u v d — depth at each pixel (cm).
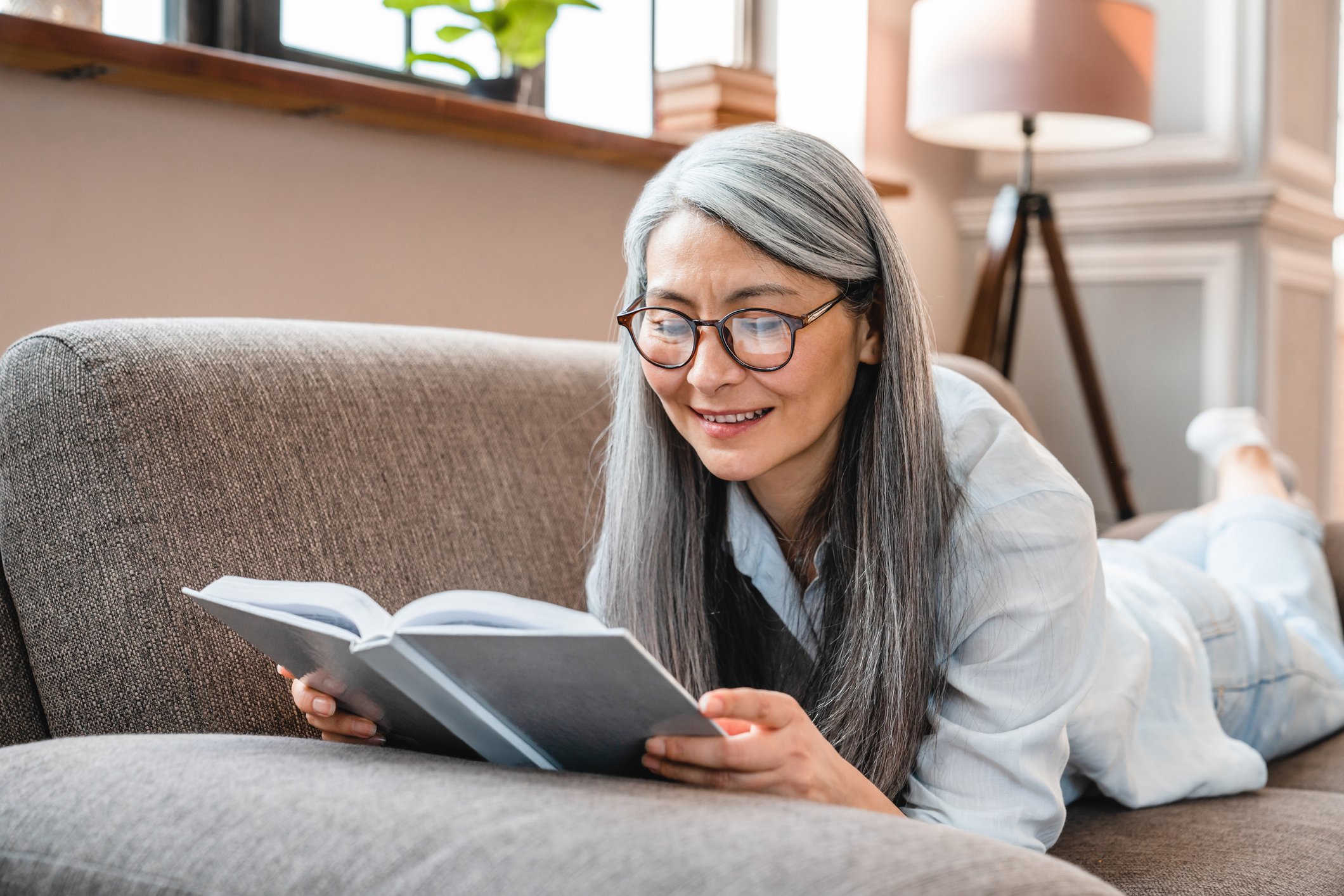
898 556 96
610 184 230
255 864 64
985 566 95
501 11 205
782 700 76
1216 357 324
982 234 347
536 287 217
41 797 75
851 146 306
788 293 91
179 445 104
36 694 106
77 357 104
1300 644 161
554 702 73
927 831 64
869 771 95
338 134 184
